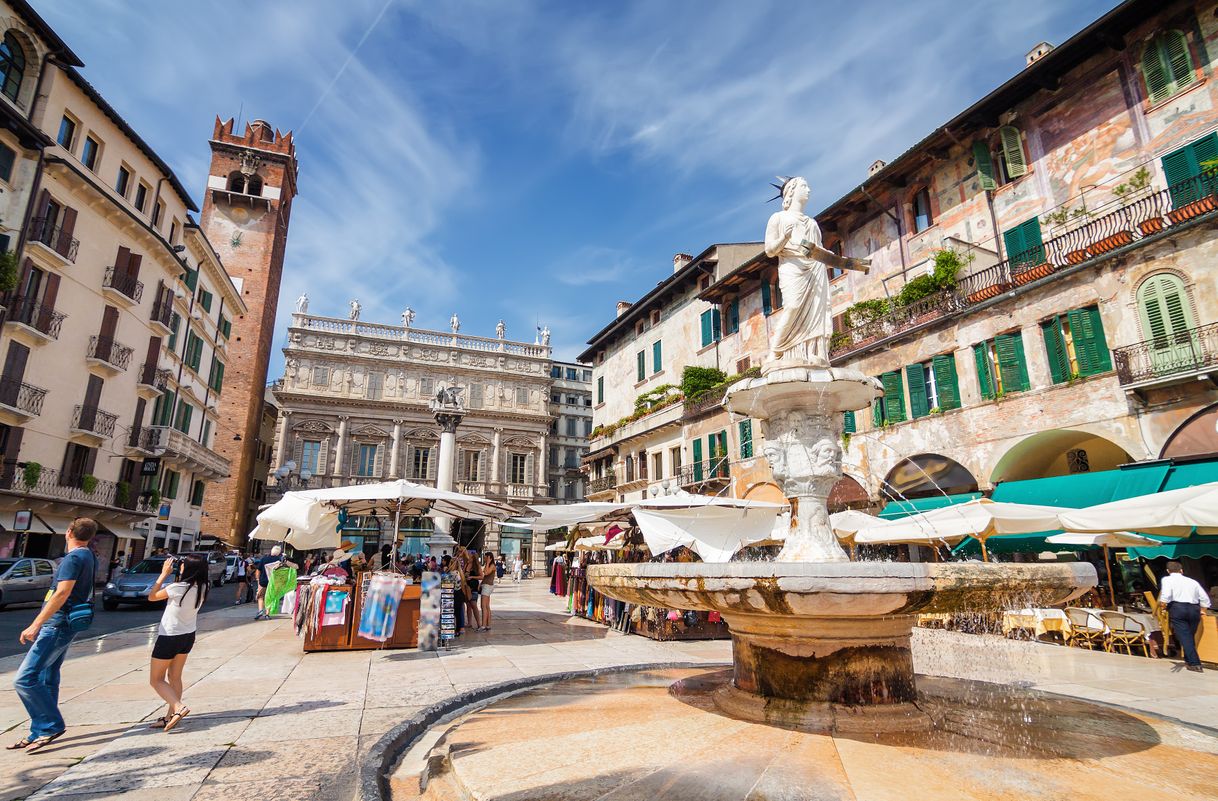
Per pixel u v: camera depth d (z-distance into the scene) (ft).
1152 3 49.42
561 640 41.14
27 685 17.52
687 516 45.09
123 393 89.20
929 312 62.44
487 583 47.16
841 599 13.78
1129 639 37.93
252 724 20.21
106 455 86.22
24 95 71.77
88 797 14.01
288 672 29.37
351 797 14.12
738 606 14.98
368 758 14.07
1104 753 13.09
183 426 111.65
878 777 11.32
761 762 12.12
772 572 13.98
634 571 16.34
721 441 87.20
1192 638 33.27
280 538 42.65
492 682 27.04
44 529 74.54
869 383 20.81
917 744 13.41
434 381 179.83
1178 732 15.02
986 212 61.87
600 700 17.87
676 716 15.64
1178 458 42.50
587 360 145.89
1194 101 47.65
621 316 126.62
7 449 70.33
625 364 128.67
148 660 32.19
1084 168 54.39
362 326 176.45
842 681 15.65
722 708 16.35
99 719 20.63
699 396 92.63
